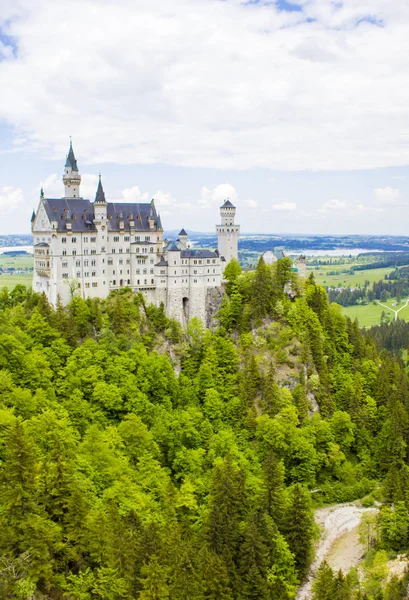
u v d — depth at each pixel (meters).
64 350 182.00
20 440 99.00
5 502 95.56
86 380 172.88
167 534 108.25
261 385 194.38
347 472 177.62
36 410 146.50
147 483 137.88
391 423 189.88
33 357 168.25
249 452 171.62
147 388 181.12
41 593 94.00
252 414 184.38
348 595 110.31
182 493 137.75
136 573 97.81
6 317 188.62
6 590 83.62
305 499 138.50
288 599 115.44
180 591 96.25
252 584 109.44
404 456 183.62
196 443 169.75
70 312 197.75
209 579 102.50
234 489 126.50
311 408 197.38
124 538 100.00
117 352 188.50
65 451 126.38
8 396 143.25
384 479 181.75
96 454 133.25
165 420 172.25
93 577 95.38
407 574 120.06
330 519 159.12
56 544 97.38
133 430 155.12
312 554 135.50
